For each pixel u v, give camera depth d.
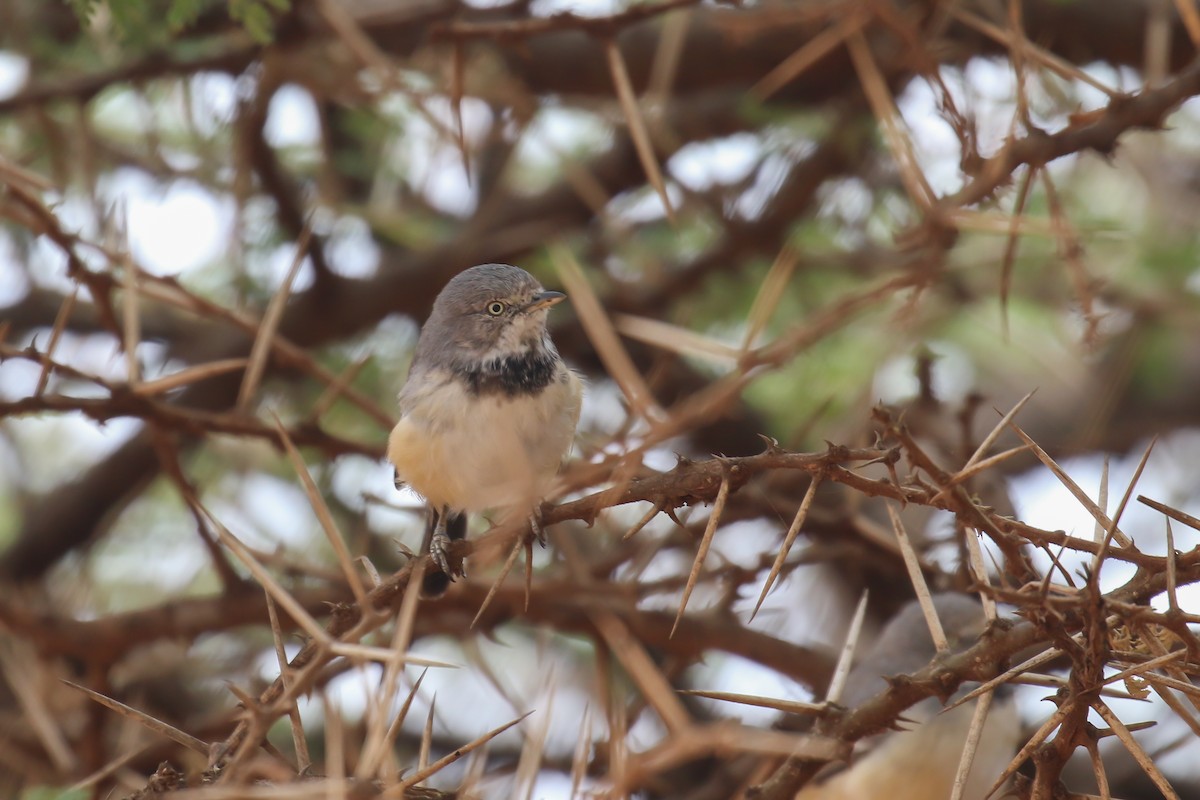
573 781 5.53
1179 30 11.09
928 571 10.41
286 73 11.13
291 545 13.40
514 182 14.69
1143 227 12.09
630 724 9.67
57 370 8.78
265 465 13.95
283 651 6.12
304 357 9.85
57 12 12.80
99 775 6.77
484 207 13.25
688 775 11.47
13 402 8.70
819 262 12.61
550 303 10.22
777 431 12.93
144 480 13.25
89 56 12.13
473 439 9.87
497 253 13.05
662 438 6.20
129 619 10.50
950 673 5.95
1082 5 11.13
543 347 10.27
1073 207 12.05
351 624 6.82
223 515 13.72
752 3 11.31
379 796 5.29
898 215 12.65
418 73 11.84
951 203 7.14
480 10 11.76
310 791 4.97
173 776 6.09
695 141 13.46
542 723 5.66
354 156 13.69
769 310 6.50
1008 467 13.51
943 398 12.20
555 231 12.96
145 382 8.82
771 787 6.20
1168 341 12.37
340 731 5.12
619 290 12.81
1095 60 11.54
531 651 13.66
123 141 13.60
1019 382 13.86
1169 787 5.09
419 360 10.49
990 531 5.61
